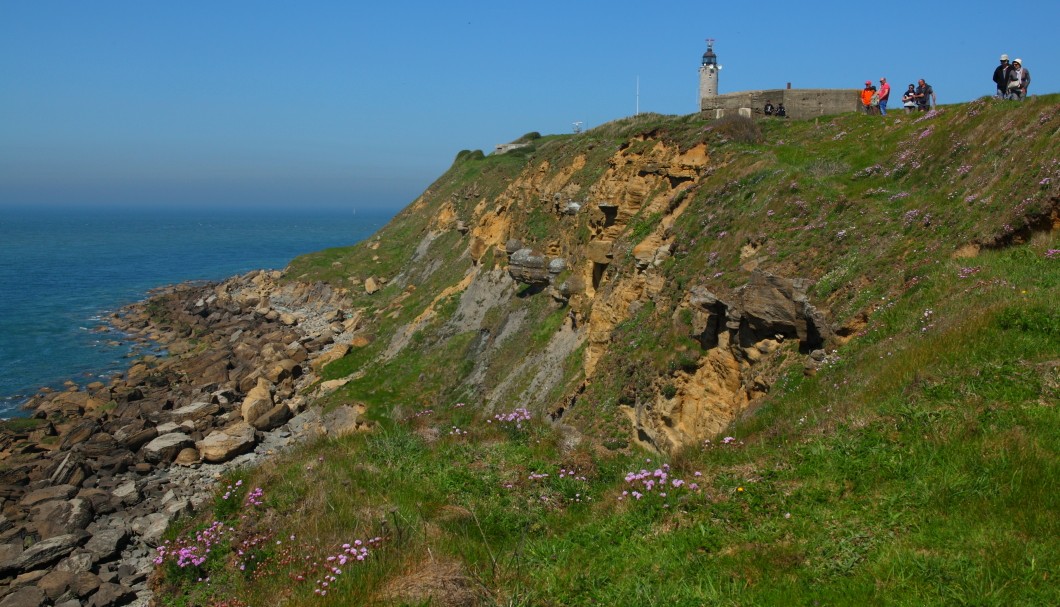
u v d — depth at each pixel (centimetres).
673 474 1165
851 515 906
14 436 3844
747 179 2944
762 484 1033
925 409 1108
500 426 1647
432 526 1126
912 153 2605
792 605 743
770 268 2286
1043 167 1753
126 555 2598
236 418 4150
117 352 6231
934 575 743
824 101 3891
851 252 2114
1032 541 766
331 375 4891
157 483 3325
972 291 1509
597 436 2447
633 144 3975
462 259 6038
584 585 865
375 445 1505
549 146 6128
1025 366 1136
